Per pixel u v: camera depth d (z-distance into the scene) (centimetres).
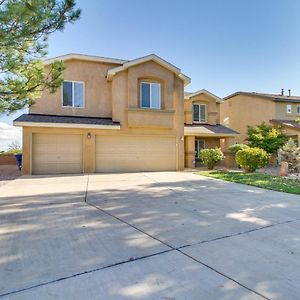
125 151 1712
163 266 359
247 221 578
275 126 2434
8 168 1933
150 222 564
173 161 1814
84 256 388
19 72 944
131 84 1698
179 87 1844
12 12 664
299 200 802
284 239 468
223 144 2288
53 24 763
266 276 333
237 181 1219
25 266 355
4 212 646
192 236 480
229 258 386
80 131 1609
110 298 283
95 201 780
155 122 1733
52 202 763
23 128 1508
